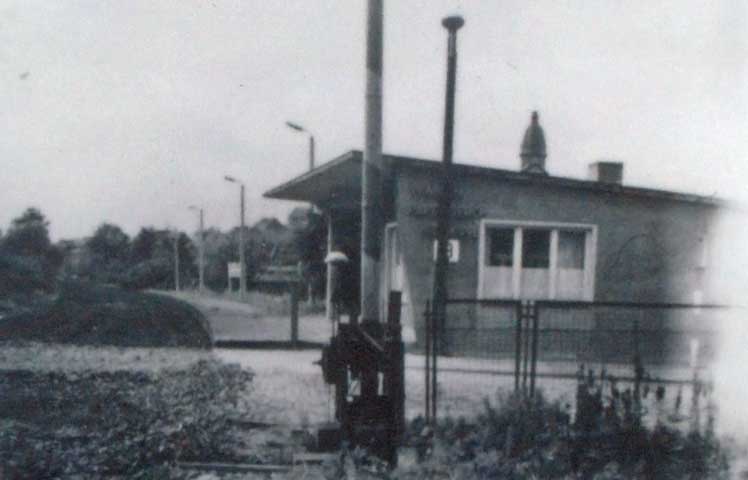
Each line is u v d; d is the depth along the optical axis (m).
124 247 101.75
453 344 16.38
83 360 14.36
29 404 9.41
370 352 6.84
